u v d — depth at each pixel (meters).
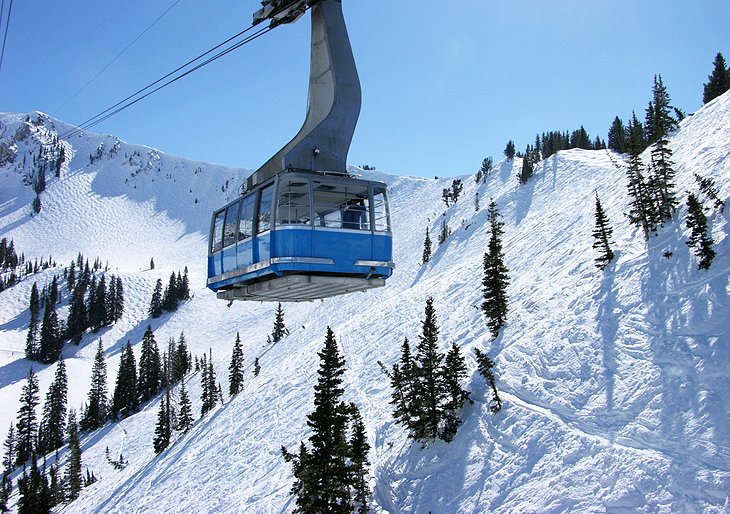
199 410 100.50
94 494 72.19
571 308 38.28
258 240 15.12
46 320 178.50
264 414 61.69
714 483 20.78
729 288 28.70
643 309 32.56
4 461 117.12
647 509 21.59
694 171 44.12
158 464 66.56
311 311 132.75
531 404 31.69
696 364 26.08
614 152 135.75
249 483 47.31
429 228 162.62
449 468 31.36
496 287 43.53
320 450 28.77
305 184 14.41
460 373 40.19
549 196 115.88
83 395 151.62
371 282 15.28
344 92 14.87
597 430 26.89
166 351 165.75
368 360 60.06
